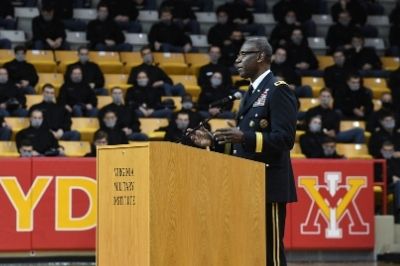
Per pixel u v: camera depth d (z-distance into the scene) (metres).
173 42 43.19
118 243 12.79
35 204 26.00
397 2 48.09
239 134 14.23
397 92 41.72
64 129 34.69
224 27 43.81
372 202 28.62
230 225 13.36
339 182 28.36
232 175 13.42
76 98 37.12
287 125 14.54
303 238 28.02
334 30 45.50
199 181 12.93
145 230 12.42
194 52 43.84
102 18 42.78
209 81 39.53
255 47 15.05
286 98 14.72
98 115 35.28
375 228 28.81
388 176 33.12
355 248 28.42
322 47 45.78
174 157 12.63
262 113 14.81
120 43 42.50
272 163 14.79
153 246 12.33
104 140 31.31
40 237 26.00
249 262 13.61
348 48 44.25
